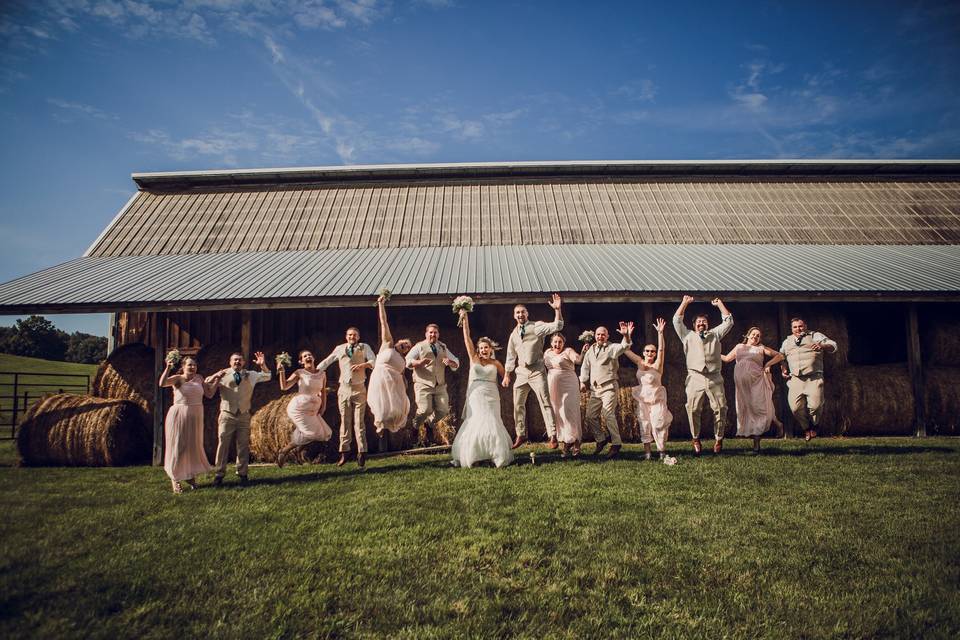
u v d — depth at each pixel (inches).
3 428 624.7
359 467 316.8
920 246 586.2
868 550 167.0
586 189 693.3
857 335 528.7
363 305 420.8
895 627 124.6
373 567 159.0
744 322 465.1
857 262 510.9
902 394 436.8
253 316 519.8
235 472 329.1
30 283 458.9
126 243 593.0
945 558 161.3
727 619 129.4
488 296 418.9
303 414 321.7
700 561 160.4
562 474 267.0
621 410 417.1
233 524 200.4
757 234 612.7
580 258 522.9
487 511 206.8
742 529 184.9
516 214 644.7
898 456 309.6
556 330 318.0
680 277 455.8
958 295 434.3
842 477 255.6
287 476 299.6
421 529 188.1
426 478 268.7
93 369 1808.6
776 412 447.5
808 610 132.6
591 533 182.4
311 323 517.7
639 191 689.6
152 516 215.6
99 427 374.9
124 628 127.1
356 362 320.5
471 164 707.4
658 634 123.9
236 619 130.7
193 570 158.4
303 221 633.6
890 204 660.7
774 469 273.9
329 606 137.5
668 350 467.5
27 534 193.3
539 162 711.7
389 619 130.6
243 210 653.3
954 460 296.8
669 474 264.4
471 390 309.3
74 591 145.9
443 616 131.9
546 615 132.0
